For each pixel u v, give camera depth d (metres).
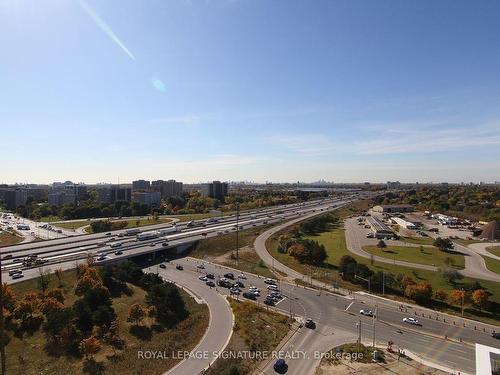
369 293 134.38
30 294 104.88
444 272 141.75
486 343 96.31
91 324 93.25
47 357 80.19
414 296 126.25
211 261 181.12
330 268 164.88
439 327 106.00
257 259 181.62
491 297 125.88
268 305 120.62
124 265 138.50
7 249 180.75
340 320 109.56
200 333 96.06
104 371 75.88
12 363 76.56
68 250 180.50
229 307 115.56
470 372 81.81
